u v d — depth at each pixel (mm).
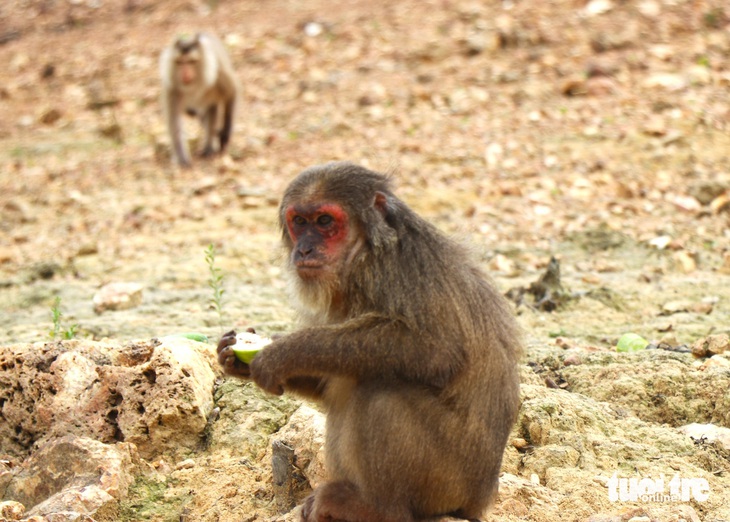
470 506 8406
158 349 10359
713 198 20484
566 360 11852
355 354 7910
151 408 10062
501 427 8391
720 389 10883
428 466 8062
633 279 16719
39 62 37688
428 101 27781
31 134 30906
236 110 26812
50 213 23266
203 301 16188
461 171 22625
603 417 10438
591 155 23000
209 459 9930
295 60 32625
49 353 10664
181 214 21953
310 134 26734
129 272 18547
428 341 7922
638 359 11812
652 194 20797
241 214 21500
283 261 9078
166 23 39312
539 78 28234
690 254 17750
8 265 19875
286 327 13984
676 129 23984
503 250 18344
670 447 10016
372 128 26438
